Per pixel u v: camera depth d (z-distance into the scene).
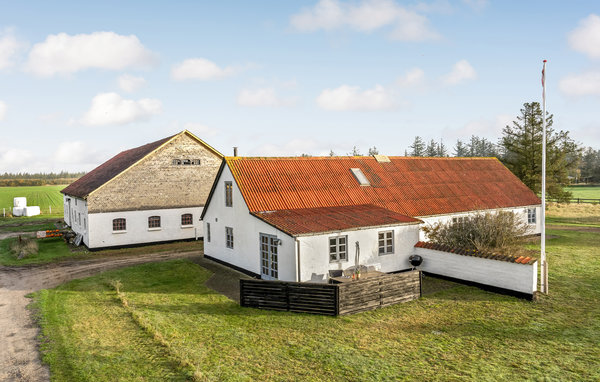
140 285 17.98
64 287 17.80
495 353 10.27
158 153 30.55
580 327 11.98
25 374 9.50
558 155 43.28
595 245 25.25
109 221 28.38
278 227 16.70
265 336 11.59
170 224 31.05
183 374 9.30
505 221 18.81
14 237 34.22
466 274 17.03
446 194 26.05
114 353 10.52
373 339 11.27
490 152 128.50
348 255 17.38
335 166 25.42
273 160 23.83
